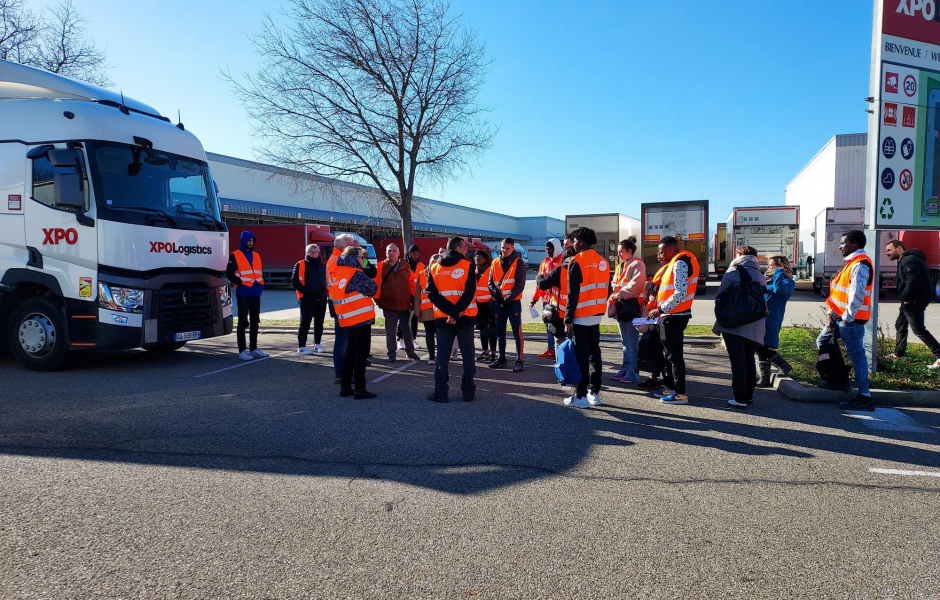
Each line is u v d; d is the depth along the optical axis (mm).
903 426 5328
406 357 9336
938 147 7301
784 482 3967
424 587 2648
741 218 24422
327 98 13164
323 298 9430
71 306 7293
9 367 7984
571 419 5531
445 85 13539
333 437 4891
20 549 2953
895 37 7031
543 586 2668
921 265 7762
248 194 35781
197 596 2549
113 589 2596
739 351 5875
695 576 2766
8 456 4352
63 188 7020
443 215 58031
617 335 11273
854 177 26844
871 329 7047
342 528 3229
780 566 2863
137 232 7402
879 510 3527
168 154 8117
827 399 6238
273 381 7219
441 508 3506
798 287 27094
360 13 12805
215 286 8531
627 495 3729
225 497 3641
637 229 24484
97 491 3713
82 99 7723
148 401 6121
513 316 8016
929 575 2791
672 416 5668
